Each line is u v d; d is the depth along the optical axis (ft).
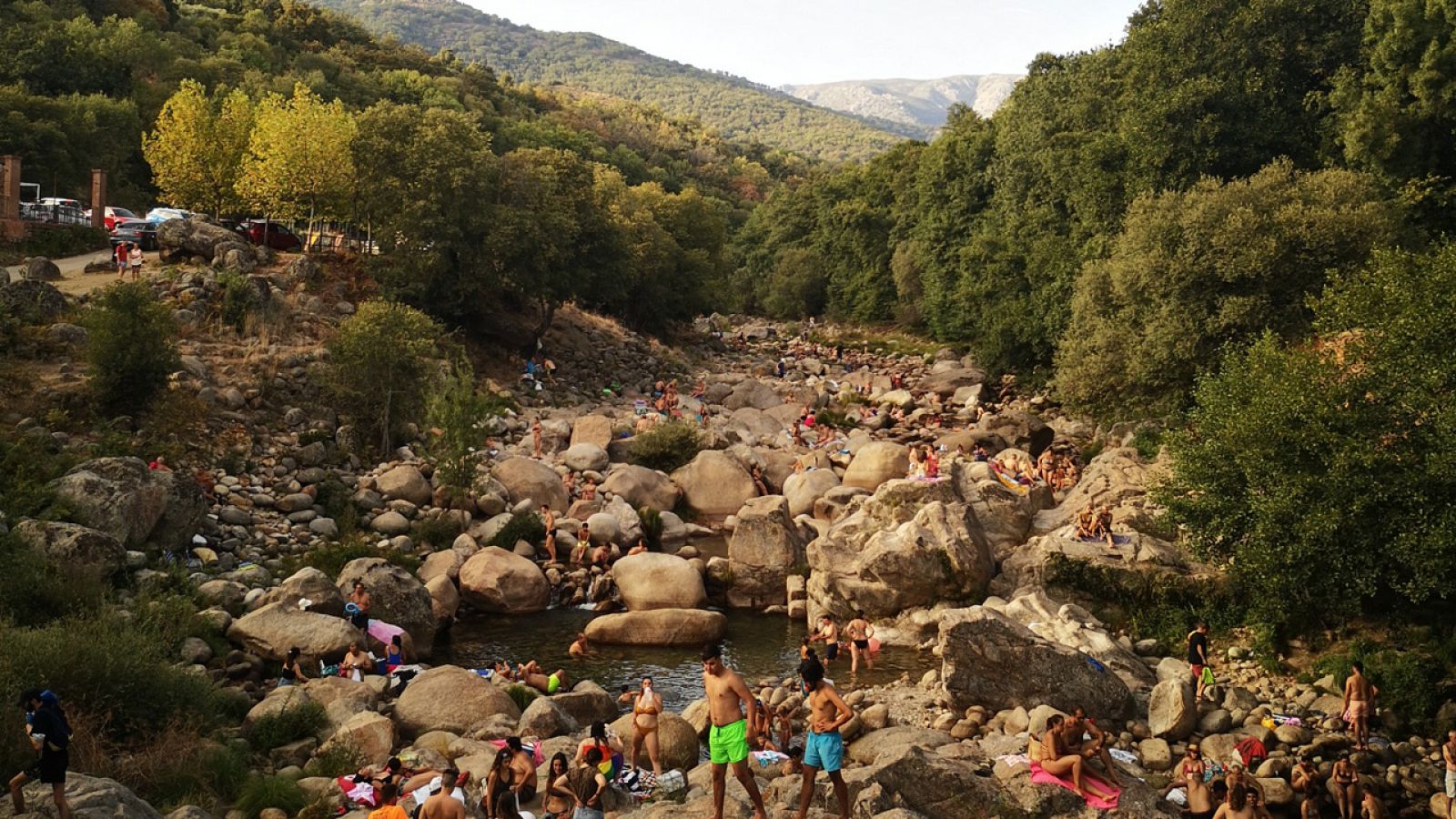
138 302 109.70
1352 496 68.80
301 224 202.90
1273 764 64.13
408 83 481.87
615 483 127.85
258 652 74.69
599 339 213.87
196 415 114.93
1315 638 79.71
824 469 133.49
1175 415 124.57
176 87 292.40
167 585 81.20
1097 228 175.32
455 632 92.89
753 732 44.93
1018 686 70.90
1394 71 146.41
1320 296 118.73
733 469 133.69
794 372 228.02
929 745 63.62
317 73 406.41
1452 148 143.43
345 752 59.57
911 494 100.78
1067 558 91.50
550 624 95.45
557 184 201.46
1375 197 127.44
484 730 64.64
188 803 51.52
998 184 226.58
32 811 42.37
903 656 87.66
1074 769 51.31
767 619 100.22
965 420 177.27
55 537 76.18
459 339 175.83
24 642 56.65
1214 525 78.07
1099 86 200.54
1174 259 125.18
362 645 77.56
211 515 100.22
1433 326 70.28
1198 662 74.69
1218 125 160.15
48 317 122.83
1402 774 63.87
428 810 47.09
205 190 198.18
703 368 232.32
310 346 139.33
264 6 510.58
